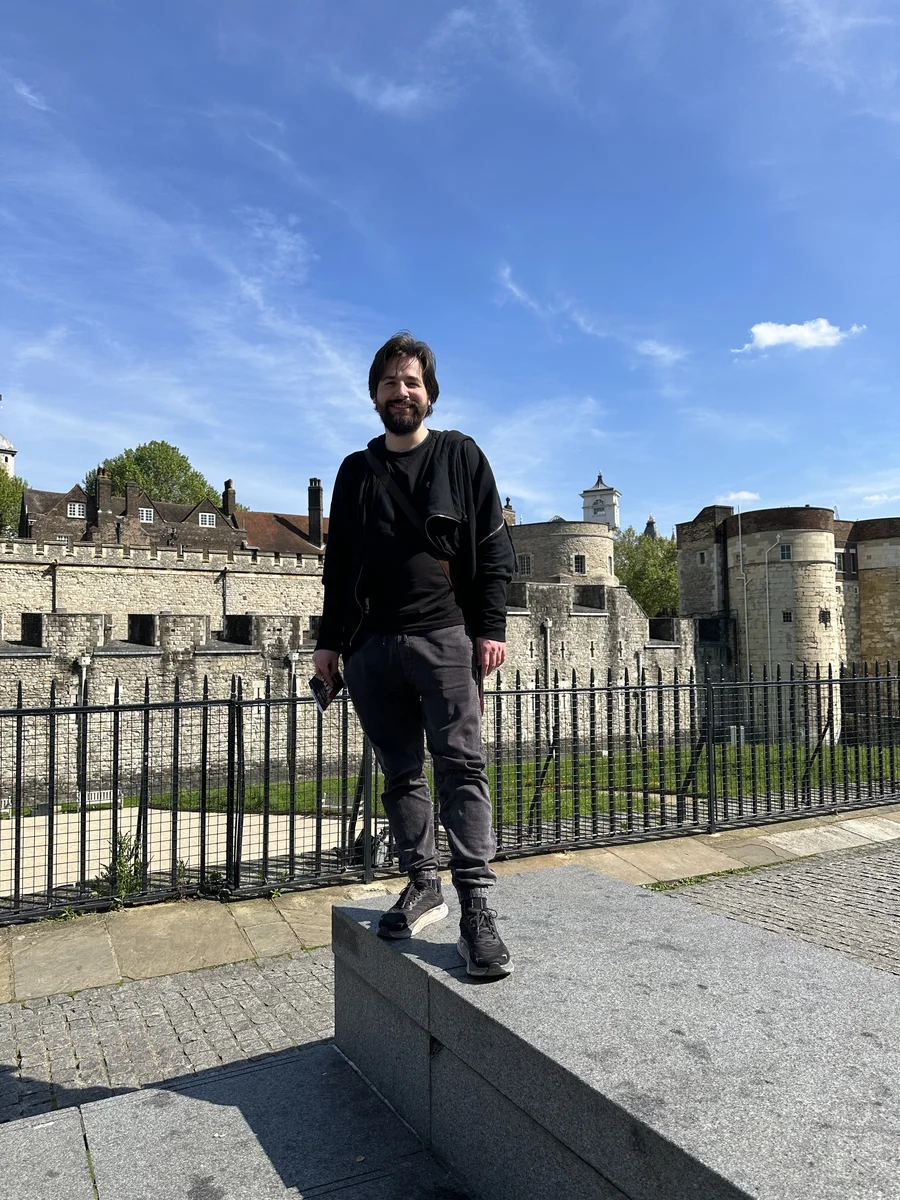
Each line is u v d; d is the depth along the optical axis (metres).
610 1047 2.10
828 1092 1.87
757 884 7.35
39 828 12.68
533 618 37.47
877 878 7.53
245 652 26.19
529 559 57.69
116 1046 4.31
